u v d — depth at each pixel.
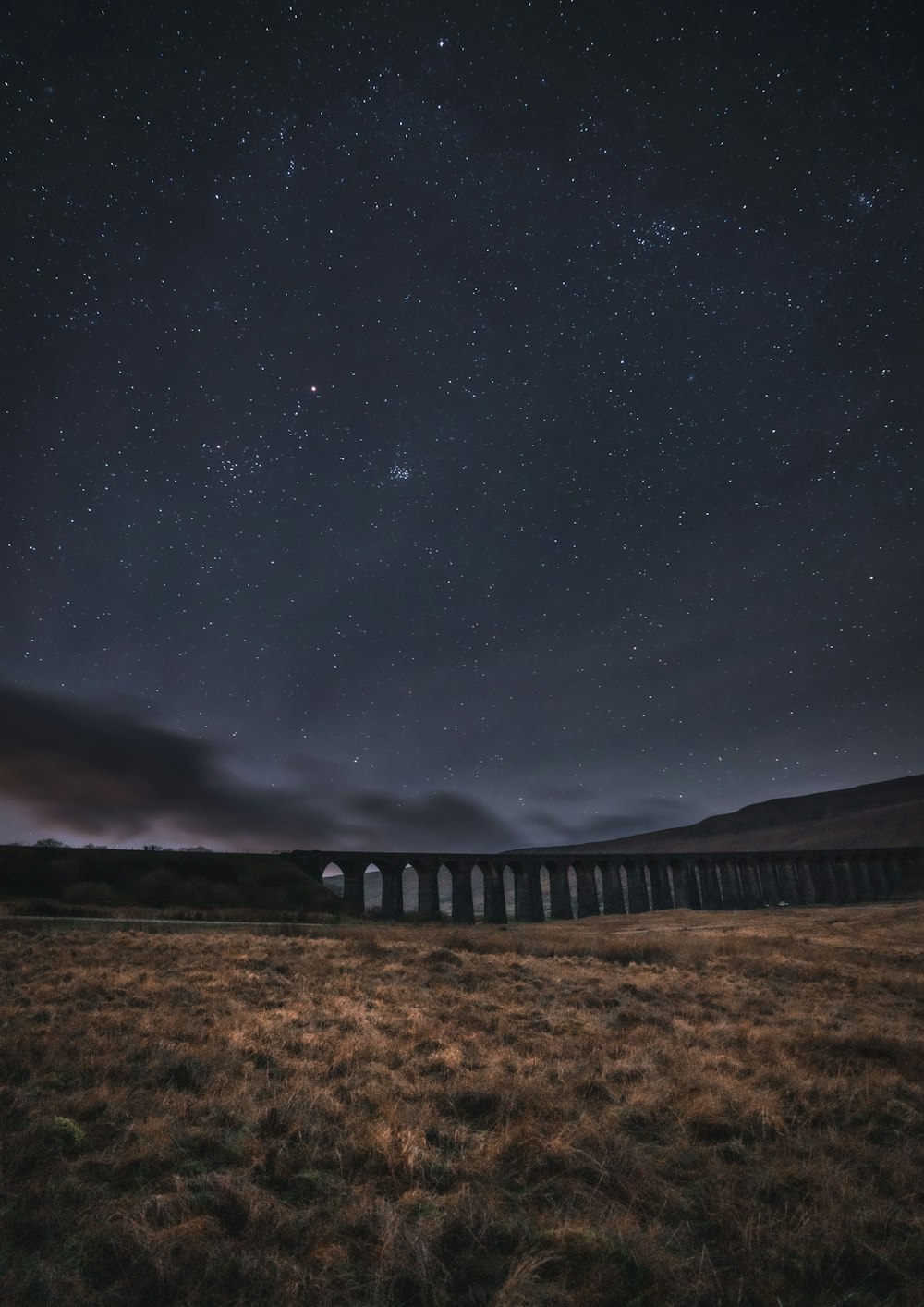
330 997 13.41
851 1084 8.63
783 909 79.44
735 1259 5.01
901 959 24.97
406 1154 6.20
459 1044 10.06
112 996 12.78
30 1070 8.14
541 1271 4.75
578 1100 7.75
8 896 52.12
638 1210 5.60
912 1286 4.69
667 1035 11.25
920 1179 6.23
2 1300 4.22
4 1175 5.53
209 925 33.16
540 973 18.41
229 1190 5.46
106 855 60.56
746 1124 7.35
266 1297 4.35
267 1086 7.94
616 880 83.25
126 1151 6.08
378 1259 4.75
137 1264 4.57
